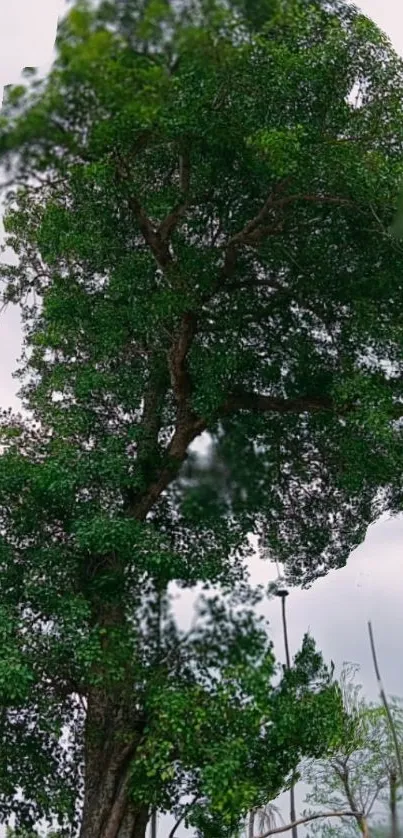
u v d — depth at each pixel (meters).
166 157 15.66
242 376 16.69
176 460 16.09
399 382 15.75
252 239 15.40
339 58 14.09
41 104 11.27
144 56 11.67
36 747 14.94
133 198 14.72
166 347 16.50
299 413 17.17
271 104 13.84
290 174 13.70
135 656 14.02
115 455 15.11
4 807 14.90
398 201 14.07
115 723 14.57
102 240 15.73
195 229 15.98
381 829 18.52
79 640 13.46
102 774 14.48
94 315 15.84
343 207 14.95
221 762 12.68
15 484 14.43
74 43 11.08
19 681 12.73
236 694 13.50
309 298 16.53
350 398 15.15
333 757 18.88
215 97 13.51
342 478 16.48
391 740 19.83
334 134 14.48
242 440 16.61
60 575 14.51
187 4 11.65
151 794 13.64
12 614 13.71
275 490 18.19
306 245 15.73
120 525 13.88
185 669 14.32
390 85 14.82
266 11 12.88
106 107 11.67
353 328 15.79
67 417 16.09
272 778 14.11
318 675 14.59
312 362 16.75
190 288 15.09
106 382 16.08
